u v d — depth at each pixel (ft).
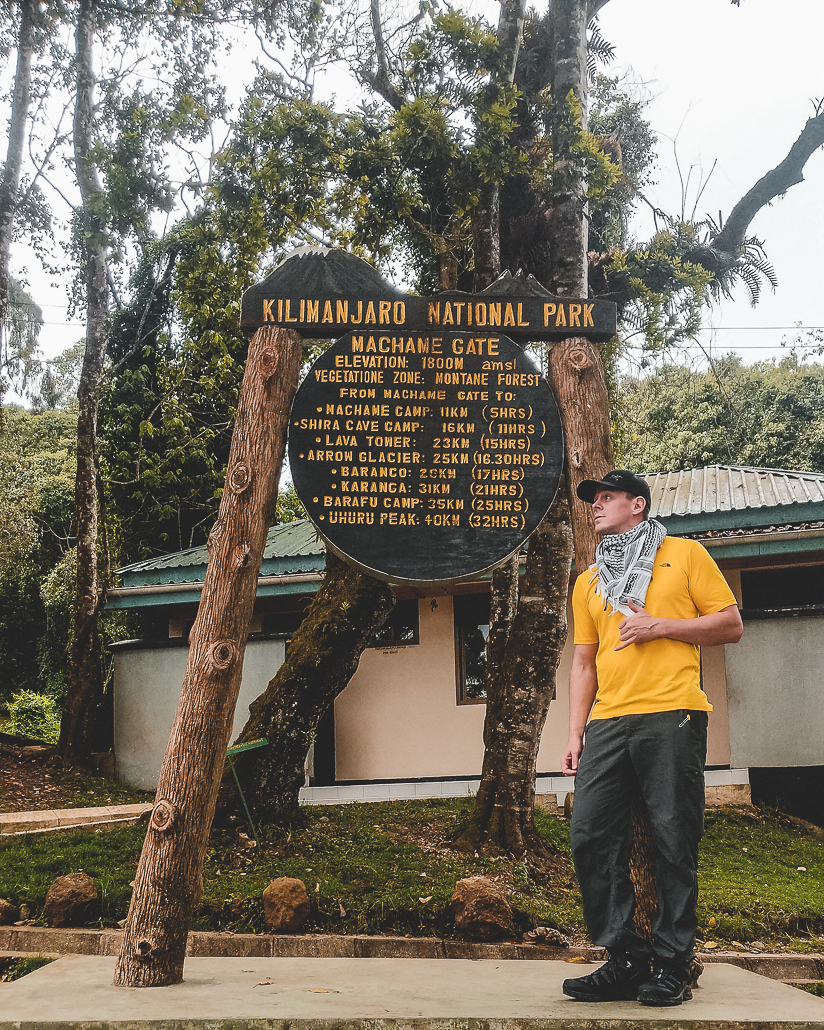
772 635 35.96
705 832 31.99
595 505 13.78
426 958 19.45
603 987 12.39
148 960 13.94
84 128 49.26
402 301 16.34
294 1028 11.19
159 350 58.75
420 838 30.19
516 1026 11.04
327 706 31.94
